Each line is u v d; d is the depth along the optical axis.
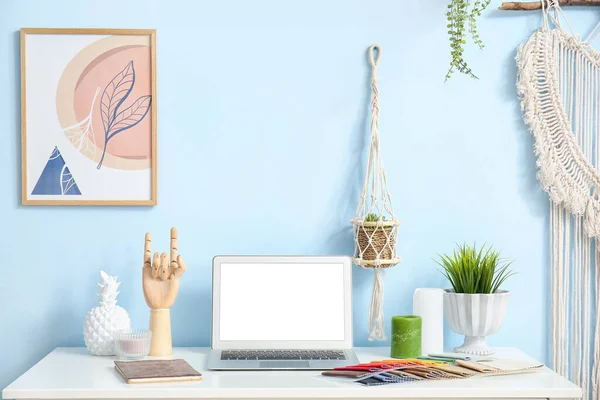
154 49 2.01
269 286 1.87
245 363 1.71
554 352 2.05
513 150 2.07
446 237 2.06
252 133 2.04
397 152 2.05
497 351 1.94
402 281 2.06
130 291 2.02
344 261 1.88
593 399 2.05
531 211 2.07
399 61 2.05
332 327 1.85
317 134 2.04
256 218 2.04
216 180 2.03
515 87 2.06
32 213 2.01
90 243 2.02
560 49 2.06
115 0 2.01
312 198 2.05
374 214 1.99
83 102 2.00
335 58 2.04
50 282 2.01
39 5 2.00
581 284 2.06
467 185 2.06
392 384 1.57
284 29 2.04
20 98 2.00
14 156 2.00
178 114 2.02
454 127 2.06
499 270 2.06
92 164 2.00
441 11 2.06
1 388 2.00
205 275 2.03
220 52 2.03
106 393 1.51
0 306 2.00
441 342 1.90
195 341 2.03
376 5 2.05
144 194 2.02
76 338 2.02
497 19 2.07
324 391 1.54
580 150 2.03
